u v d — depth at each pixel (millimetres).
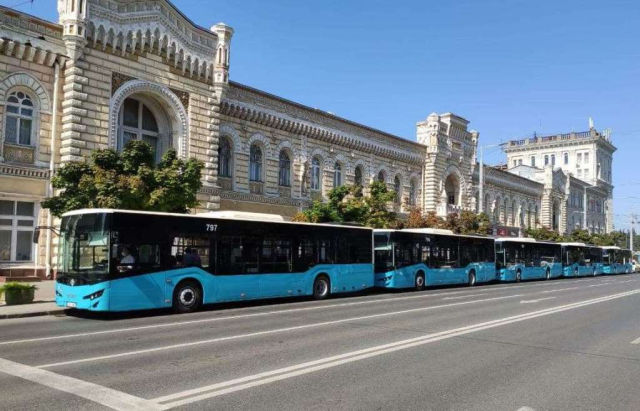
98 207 20500
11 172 22953
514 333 14398
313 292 23781
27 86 23641
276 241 22250
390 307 20688
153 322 16000
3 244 22906
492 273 38219
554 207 81312
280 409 7254
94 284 16688
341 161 41875
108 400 7492
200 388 8195
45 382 8469
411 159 49250
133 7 26641
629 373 9938
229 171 33344
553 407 7746
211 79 30531
